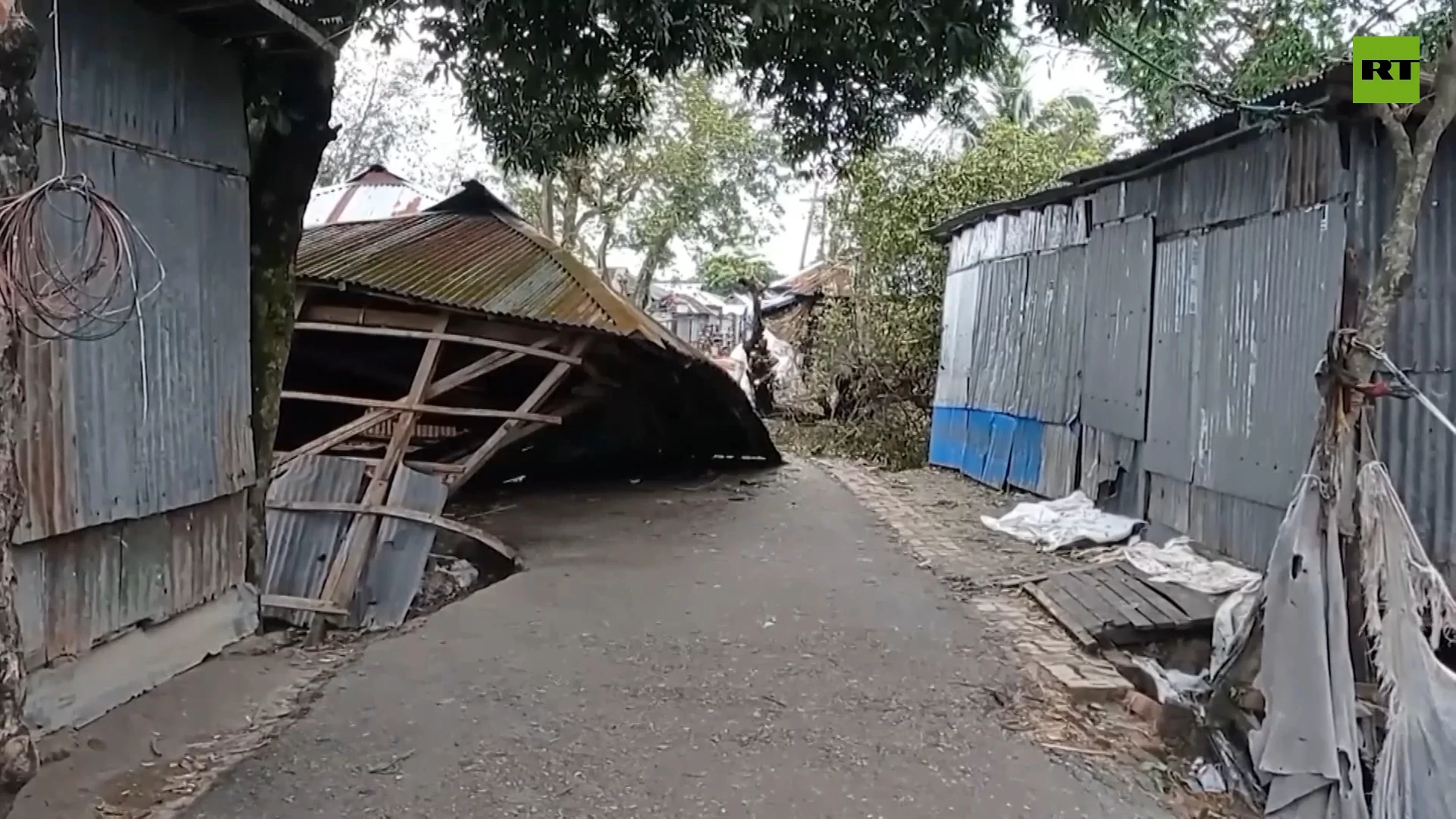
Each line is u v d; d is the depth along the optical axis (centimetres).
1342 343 396
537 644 560
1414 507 573
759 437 1387
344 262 970
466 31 671
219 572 536
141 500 456
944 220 1421
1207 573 681
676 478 1308
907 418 1638
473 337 934
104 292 419
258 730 431
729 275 2691
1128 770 416
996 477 1220
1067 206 1034
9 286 305
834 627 605
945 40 643
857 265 1728
